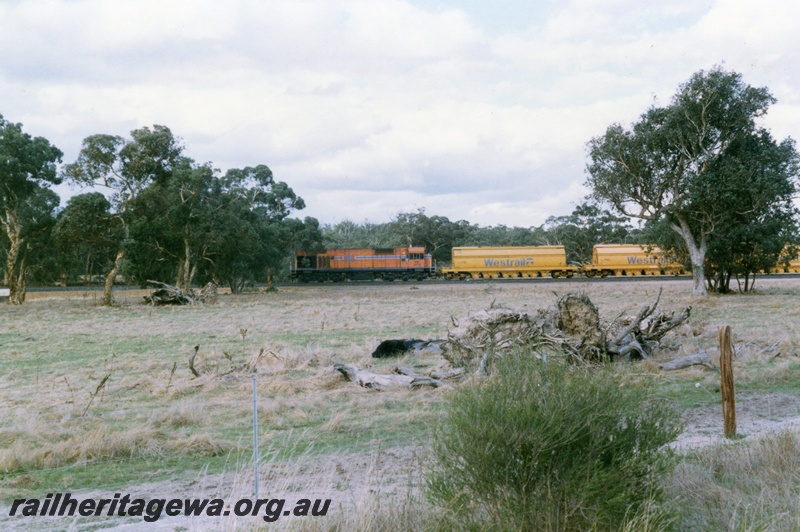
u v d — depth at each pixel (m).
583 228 109.12
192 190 58.44
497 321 17.53
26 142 55.81
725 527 6.29
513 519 5.48
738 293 53.66
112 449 9.93
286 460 9.31
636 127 46.62
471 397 5.81
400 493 7.38
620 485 5.52
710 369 16.97
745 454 8.36
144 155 56.09
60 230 54.84
